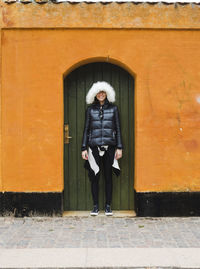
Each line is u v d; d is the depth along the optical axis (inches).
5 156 213.5
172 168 215.9
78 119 226.1
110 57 213.5
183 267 146.4
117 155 215.9
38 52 212.7
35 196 214.7
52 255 157.1
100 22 211.5
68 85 225.6
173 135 215.8
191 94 215.5
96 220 210.5
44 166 214.4
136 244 171.6
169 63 214.5
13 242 174.2
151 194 215.9
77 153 227.0
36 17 210.5
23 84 212.8
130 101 226.4
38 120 213.8
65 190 227.0
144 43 213.8
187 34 213.9
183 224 203.2
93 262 150.2
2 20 209.8
